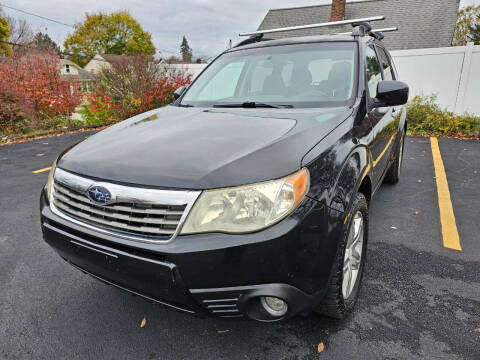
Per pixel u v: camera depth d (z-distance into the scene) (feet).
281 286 4.81
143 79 37.83
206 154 5.41
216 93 9.77
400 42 61.62
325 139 5.97
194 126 6.87
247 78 9.61
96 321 6.92
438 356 5.80
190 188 4.81
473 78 29.07
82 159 5.91
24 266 9.04
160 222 4.88
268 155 5.21
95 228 5.37
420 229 10.69
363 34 9.87
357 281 7.13
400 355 5.84
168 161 5.31
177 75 41.29
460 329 6.43
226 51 11.24
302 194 4.98
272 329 6.56
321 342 6.19
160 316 7.05
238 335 6.45
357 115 7.44
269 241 4.66
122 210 5.11
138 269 4.99
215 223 4.76
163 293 5.01
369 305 7.14
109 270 5.33
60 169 6.09
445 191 14.12
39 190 15.31
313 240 4.98
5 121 35.53
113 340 6.40
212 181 4.82
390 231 10.59
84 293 7.86
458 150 21.68
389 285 7.84
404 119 14.20
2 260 9.36
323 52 9.29
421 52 30.42
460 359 5.74
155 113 8.59
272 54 9.86
